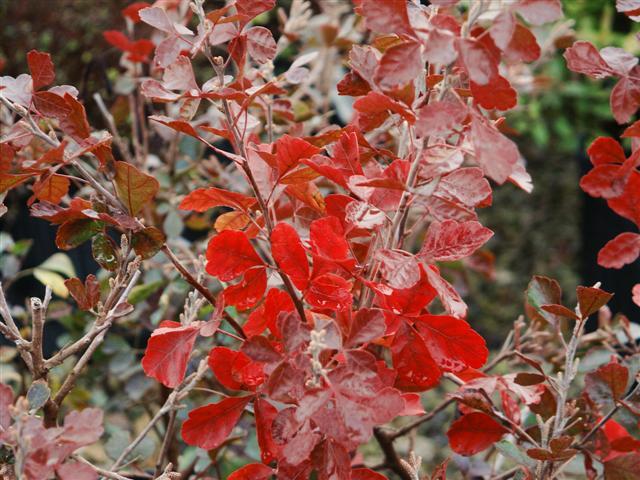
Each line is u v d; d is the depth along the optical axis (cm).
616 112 39
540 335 53
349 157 38
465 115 31
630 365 45
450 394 41
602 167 41
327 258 34
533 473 40
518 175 37
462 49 30
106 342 62
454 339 36
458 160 34
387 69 31
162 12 36
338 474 33
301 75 41
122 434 50
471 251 35
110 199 38
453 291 35
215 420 36
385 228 39
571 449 38
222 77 36
